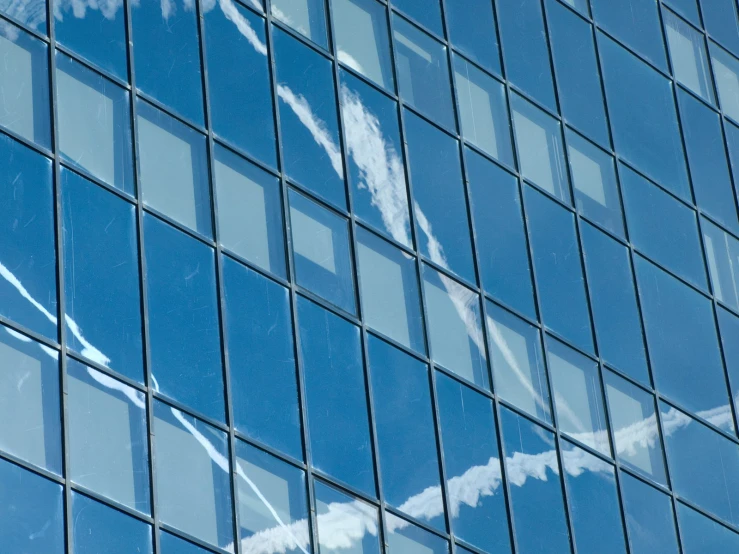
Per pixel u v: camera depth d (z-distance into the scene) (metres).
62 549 37.50
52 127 41.56
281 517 41.59
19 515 37.12
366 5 51.03
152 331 41.19
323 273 45.69
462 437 46.66
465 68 52.94
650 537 50.38
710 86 61.91
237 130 45.66
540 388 49.56
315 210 46.41
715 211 59.09
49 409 38.50
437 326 47.69
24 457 37.69
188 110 44.78
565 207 53.56
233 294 43.31
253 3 47.91
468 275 49.38
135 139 43.16
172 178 43.53
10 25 41.91
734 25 64.50
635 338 53.44
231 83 46.16
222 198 44.34
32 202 40.38
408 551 43.88
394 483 44.41
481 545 45.66
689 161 59.19
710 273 57.47
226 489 40.84
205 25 46.28
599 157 55.84
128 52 44.19
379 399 45.19
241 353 42.75
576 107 56.03
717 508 52.97
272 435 42.41
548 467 48.50
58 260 40.22
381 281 46.97
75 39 43.16
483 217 50.78
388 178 48.72
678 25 62.00
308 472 42.66
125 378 40.16
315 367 44.19
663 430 52.66
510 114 53.53
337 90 48.78
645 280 54.91
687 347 55.03
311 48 48.75
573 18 57.69
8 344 38.47
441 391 46.75
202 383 41.59
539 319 50.69
